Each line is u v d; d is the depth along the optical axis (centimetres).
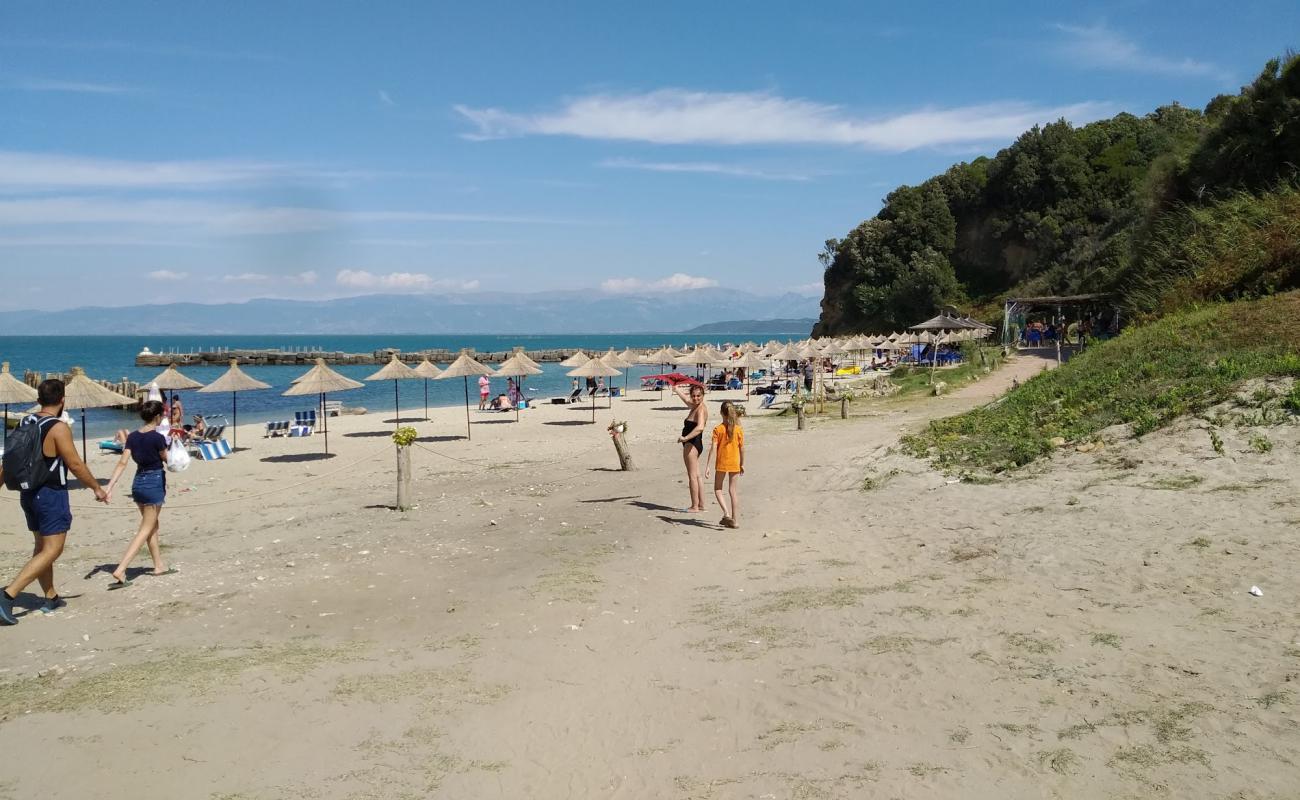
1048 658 499
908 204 8094
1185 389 1088
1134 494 835
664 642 605
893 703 464
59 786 411
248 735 467
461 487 1530
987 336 5634
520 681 542
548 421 2894
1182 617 535
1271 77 2762
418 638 644
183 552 1014
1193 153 3123
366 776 418
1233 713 404
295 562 926
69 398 1688
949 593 652
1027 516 845
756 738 439
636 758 428
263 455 2102
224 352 8069
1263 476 800
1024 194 7294
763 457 1644
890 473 1192
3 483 713
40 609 750
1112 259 4969
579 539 984
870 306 7806
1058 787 362
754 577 769
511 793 399
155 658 612
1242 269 1738
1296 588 549
